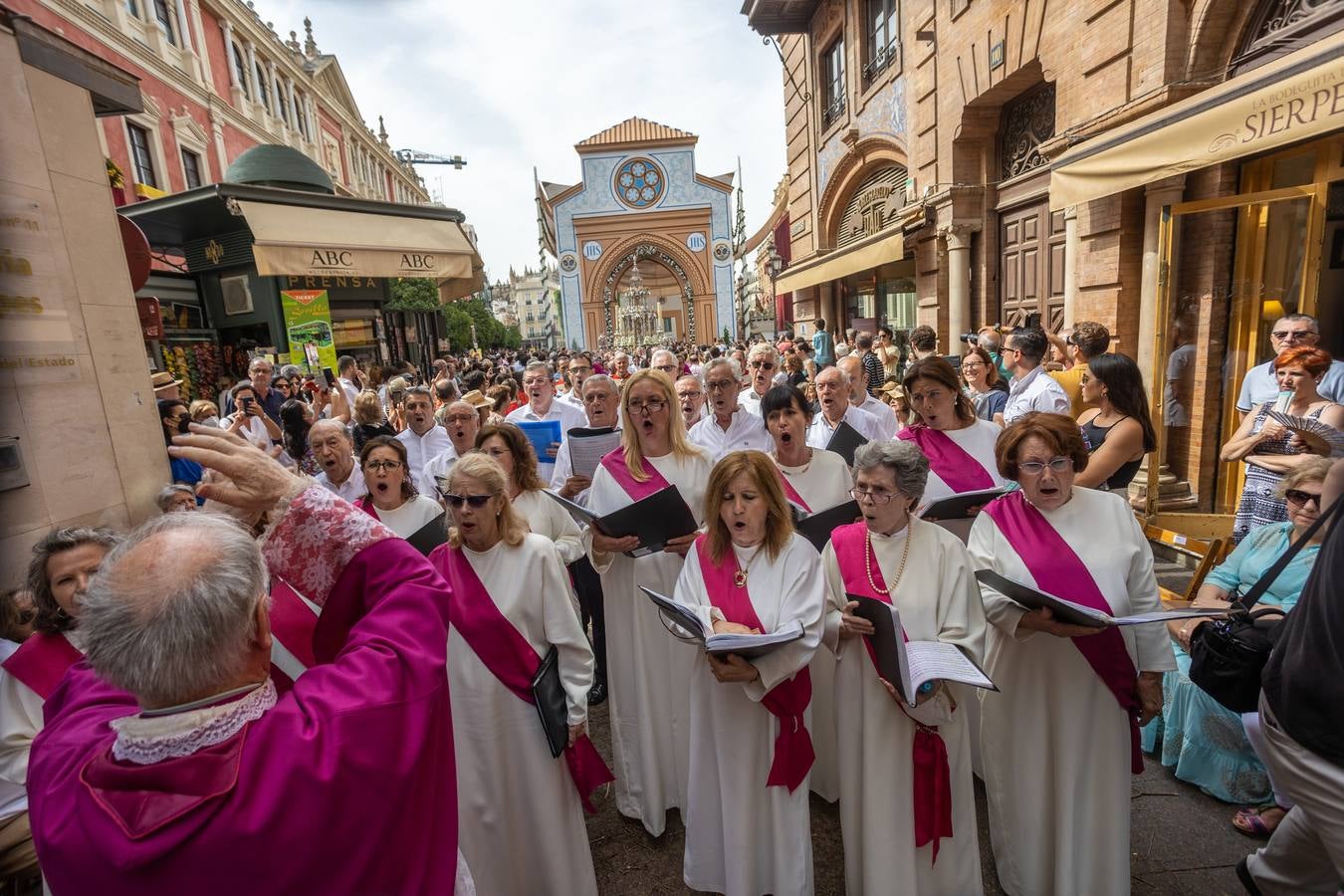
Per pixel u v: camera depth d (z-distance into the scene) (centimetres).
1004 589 211
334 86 3225
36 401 250
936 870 222
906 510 233
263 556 122
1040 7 660
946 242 909
